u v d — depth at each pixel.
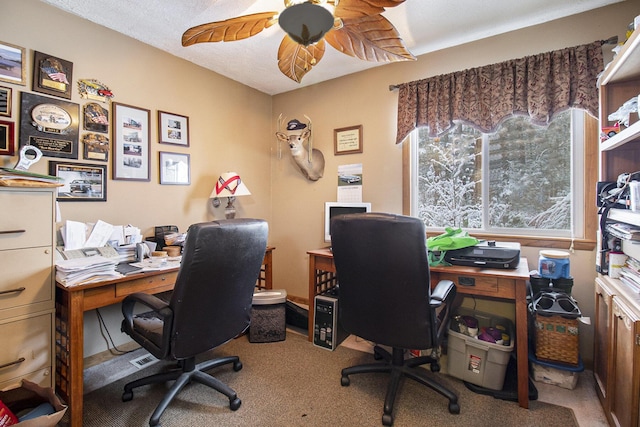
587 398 1.71
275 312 2.45
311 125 3.06
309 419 1.56
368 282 1.55
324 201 3.11
